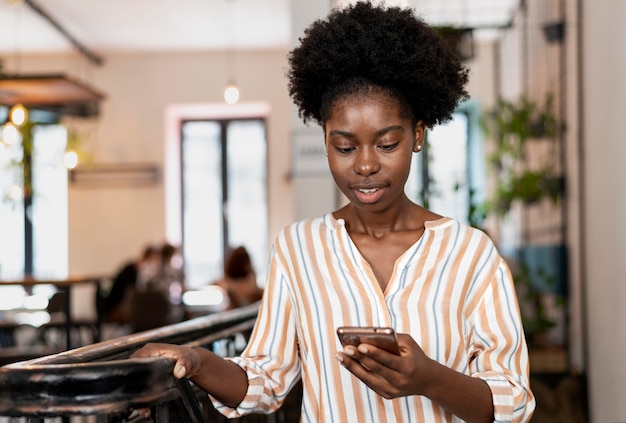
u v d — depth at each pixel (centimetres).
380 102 129
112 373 97
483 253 139
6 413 97
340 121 130
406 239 140
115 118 1135
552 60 625
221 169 1162
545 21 654
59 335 664
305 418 139
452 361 134
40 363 115
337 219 143
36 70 1135
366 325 134
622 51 388
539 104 685
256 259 1152
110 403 97
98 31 1025
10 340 722
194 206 1163
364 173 129
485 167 931
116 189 1134
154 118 1134
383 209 135
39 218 1143
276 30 1040
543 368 534
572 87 552
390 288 136
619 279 403
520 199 613
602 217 442
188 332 198
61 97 805
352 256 138
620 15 390
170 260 923
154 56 1138
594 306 471
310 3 445
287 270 143
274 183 1130
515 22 855
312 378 138
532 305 589
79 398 96
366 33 131
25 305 742
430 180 537
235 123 1166
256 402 133
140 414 141
